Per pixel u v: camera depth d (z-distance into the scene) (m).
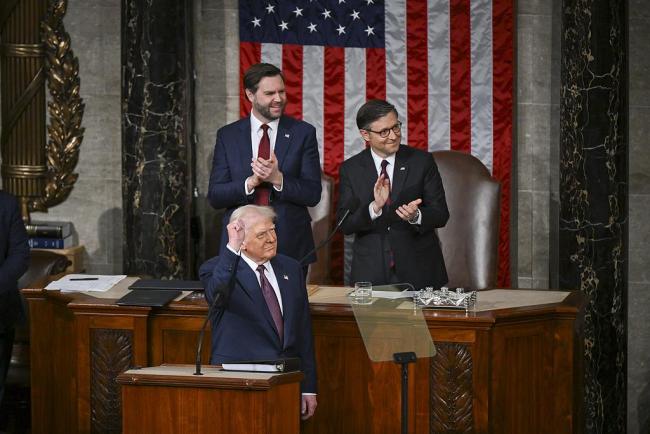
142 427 8.58
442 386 10.79
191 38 16.30
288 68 16.73
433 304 10.91
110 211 16.72
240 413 8.41
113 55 16.53
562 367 11.05
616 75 14.80
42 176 16.62
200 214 17.02
